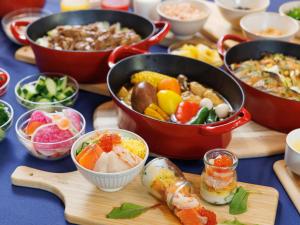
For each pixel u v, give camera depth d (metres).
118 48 1.08
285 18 1.32
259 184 0.91
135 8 1.41
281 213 0.85
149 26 1.22
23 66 1.24
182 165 0.94
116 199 0.84
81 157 0.83
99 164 0.82
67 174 0.89
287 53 1.17
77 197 0.84
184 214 0.78
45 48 1.09
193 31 1.33
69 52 1.08
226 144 0.94
